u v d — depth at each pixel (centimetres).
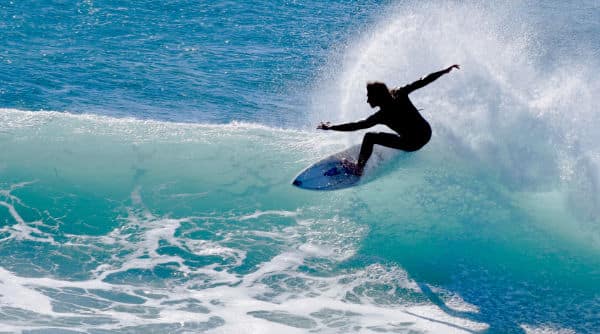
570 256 3141
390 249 3188
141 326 2566
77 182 3650
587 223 3347
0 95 5272
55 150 3950
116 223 3322
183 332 2542
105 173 3753
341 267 3050
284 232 3309
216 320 2633
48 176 3684
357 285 2923
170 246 3147
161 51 6550
